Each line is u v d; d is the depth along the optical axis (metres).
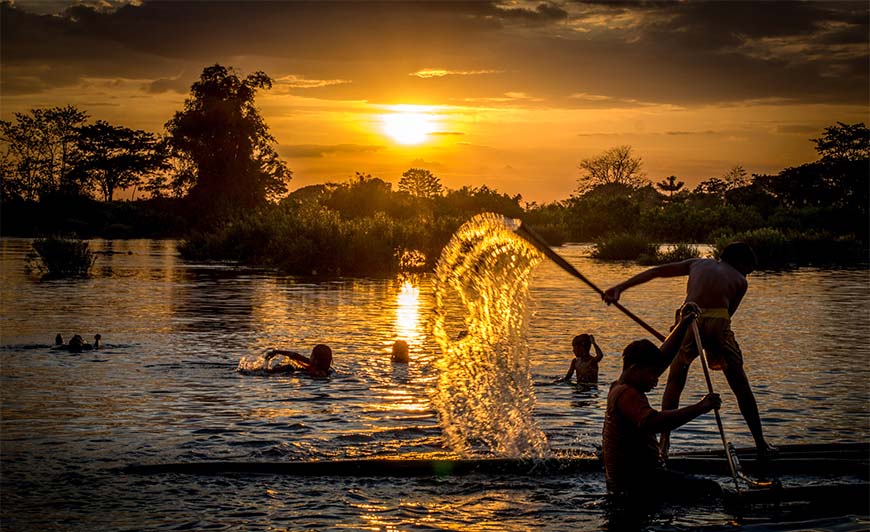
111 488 7.02
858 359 13.84
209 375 11.98
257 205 76.62
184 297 23.73
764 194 87.75
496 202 68.94
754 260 8.27
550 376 12.04
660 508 6.70
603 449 7.07
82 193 88.62
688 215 70.25
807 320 19.72
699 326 7.96
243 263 40.16
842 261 47.06
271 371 12.12
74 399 10.32
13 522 6.23
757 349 15.02
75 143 94.25
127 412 9.65
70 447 8.20
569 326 18.30
